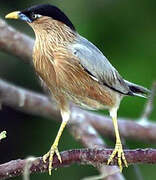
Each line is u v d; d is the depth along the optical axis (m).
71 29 9.84
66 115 9.75
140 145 15.24
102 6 15.16
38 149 15.92
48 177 15.31
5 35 13.08
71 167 15.24
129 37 15.25
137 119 14.12
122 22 15.27
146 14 15.38
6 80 15.63
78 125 12.15
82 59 9.53
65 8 15.01
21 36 13.16
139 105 14.41
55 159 8.76
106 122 13.20
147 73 14.87
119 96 9.92
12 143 16.34
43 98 13.38
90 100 9.73
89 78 9.57
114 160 8.74
